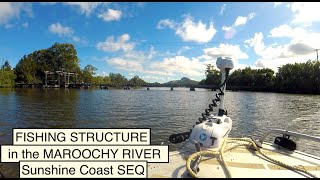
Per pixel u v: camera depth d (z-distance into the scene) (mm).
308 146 11641
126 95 60656
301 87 86938
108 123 18016
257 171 3834
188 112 24781
